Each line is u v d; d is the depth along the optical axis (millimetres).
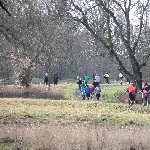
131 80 84750
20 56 57000
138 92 83250
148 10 83188
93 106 69062
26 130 38656
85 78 113750
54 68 168875
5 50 66438
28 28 61375
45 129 38688
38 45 86938
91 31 78875
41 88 96812
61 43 129000
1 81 114000
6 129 39094
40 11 76062
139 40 86750
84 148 32375
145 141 34844
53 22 78562
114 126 47000
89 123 49125
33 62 89750
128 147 33438
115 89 112688
